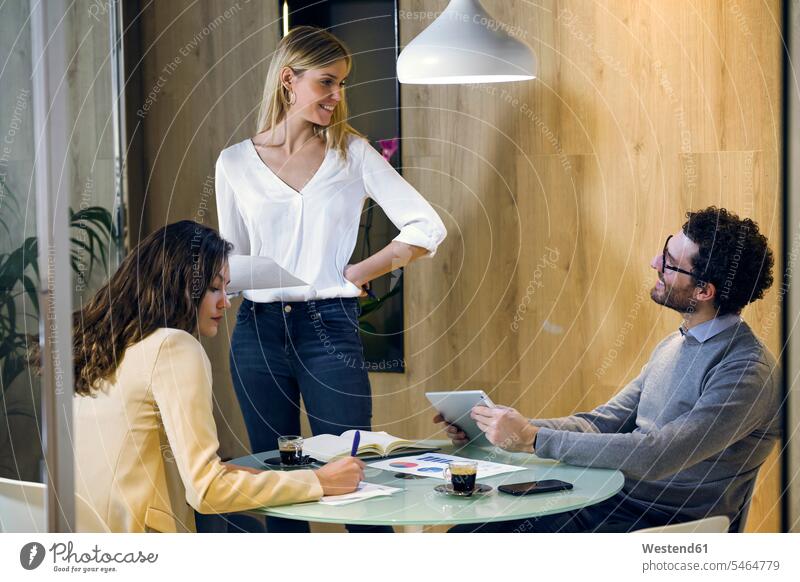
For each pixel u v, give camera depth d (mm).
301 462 1763
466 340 2674
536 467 1746
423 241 2549
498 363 2656
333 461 1698
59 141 1273
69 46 2893
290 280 2549
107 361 1687
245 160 2641
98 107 2885
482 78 2275
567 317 2586
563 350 2596
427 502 1478
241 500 1508
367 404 2582
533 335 2621
